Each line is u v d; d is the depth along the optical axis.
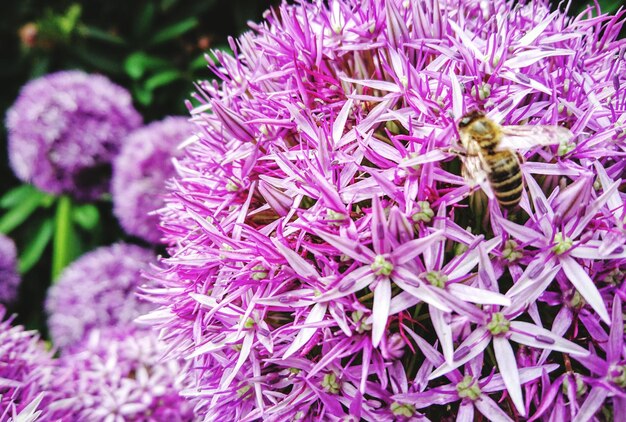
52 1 0.30
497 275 0.10
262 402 0.11
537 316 0.10
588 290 0.10
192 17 0.29
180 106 0.29
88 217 0.26
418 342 0.10
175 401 0.15
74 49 0.29
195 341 0.11
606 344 0.10
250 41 0.13
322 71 0.12
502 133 0.10
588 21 0.12
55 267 0.25
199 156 0.14
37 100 0.24
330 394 0.11
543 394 0.10
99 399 0.15
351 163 0.11
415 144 0.11
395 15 0.12
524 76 0.11
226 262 0.11
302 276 0.11
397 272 0.10
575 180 0.11
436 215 0.11
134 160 0.23
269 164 0.12
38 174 0.25
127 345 0.16
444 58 0.12
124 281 0.22
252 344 0.11
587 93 0.11
